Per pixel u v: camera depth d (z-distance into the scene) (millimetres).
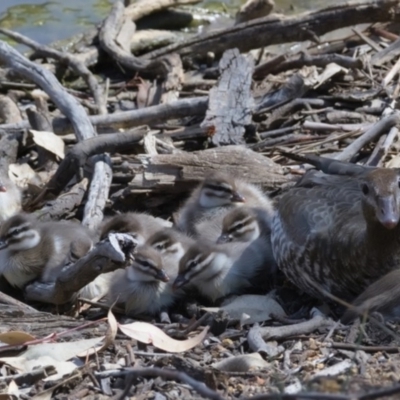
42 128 16000
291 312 11969
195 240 13000
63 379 10000
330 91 16766
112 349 10609
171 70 17797
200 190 13703
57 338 10891
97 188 14133
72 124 15844
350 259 11297
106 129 16094
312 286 11914
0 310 11562
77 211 14289
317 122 15758
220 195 13445
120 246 11203
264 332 10578
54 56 18375
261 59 18641
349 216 11570
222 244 12523
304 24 18391
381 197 10703
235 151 14352
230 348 10688
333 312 11688
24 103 17797
